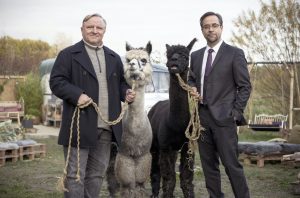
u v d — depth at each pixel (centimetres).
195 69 495
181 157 537
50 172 823
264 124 1325
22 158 966
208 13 476
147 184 727
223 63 472
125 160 469
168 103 563
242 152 948
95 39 426
